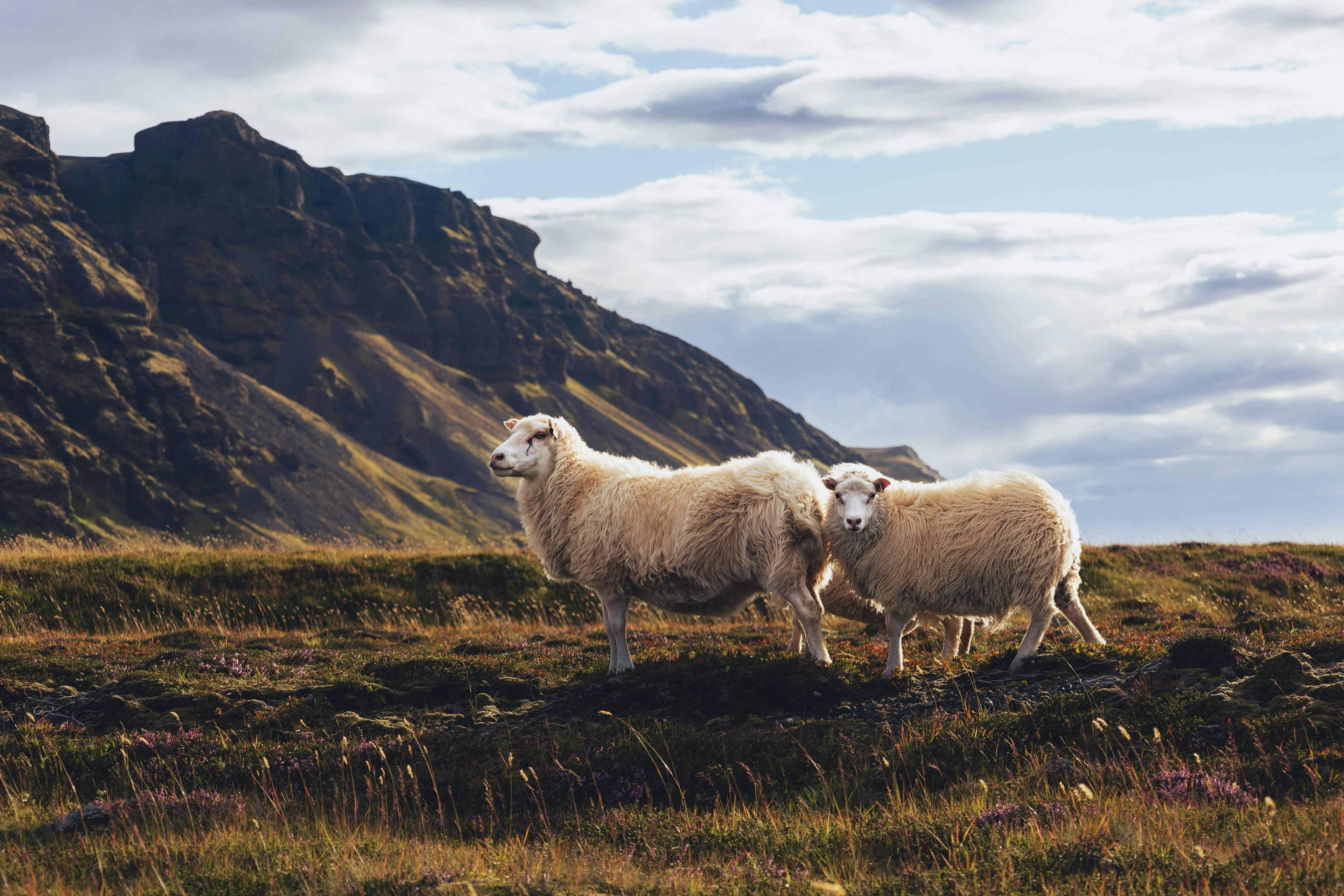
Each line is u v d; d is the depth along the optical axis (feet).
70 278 642.63
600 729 34.88
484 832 28.53
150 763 33.24
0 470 497.87
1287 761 25.84
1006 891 20.15
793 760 31.01
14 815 29.04
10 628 57.11
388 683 42.16
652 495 40.88
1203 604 60.34
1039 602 37.70
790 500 38.73
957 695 35.91
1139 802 24.48
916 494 39.22
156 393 633.61
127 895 22.15
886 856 23.54
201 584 65.10
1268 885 19.13
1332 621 46.16
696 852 25.29
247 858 24.57
